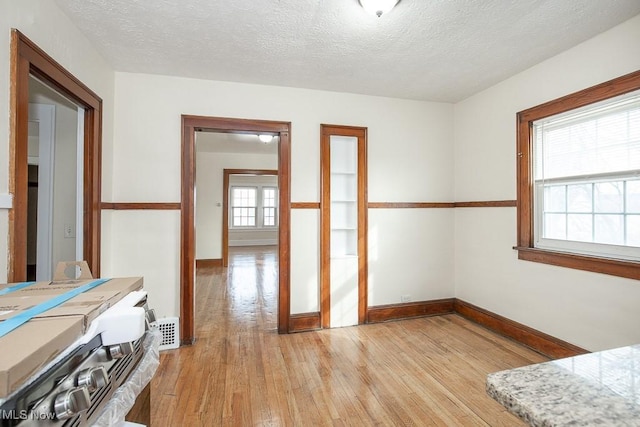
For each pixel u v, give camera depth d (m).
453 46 2.41
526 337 2.82
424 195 3.66
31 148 3.15
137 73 2.85
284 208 3.19
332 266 3.32
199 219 6.72
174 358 2.62
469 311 3.51
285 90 3.20
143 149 2.87
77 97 2.15
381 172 3.50
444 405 2.00
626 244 2.15
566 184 2.55
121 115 2.82
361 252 3.40
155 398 2.06
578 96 2.37
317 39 2.30
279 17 2.04
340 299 3.33
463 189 3.62
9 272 1.48
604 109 2.26
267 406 1.98
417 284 3.63
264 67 2.76
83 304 0.90
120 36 2.25
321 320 3.27
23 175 1.55
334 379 2.29
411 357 2.63
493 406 1.99
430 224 3.68
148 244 2.86
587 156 2.38
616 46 2.14
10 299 0.95
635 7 1.93
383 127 3.51
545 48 2.45
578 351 2.38
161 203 2.88
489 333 3.12
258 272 6.16
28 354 0.58
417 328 3.28
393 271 3.55
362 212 3.41
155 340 1.21
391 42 2.35
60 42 1.93
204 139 5.50
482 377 2.32
